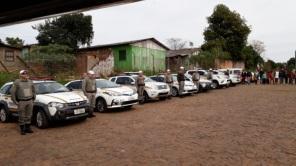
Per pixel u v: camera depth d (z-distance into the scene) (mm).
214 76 27719
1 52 28766
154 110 13984
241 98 18516
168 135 8664
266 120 10703
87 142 8164
